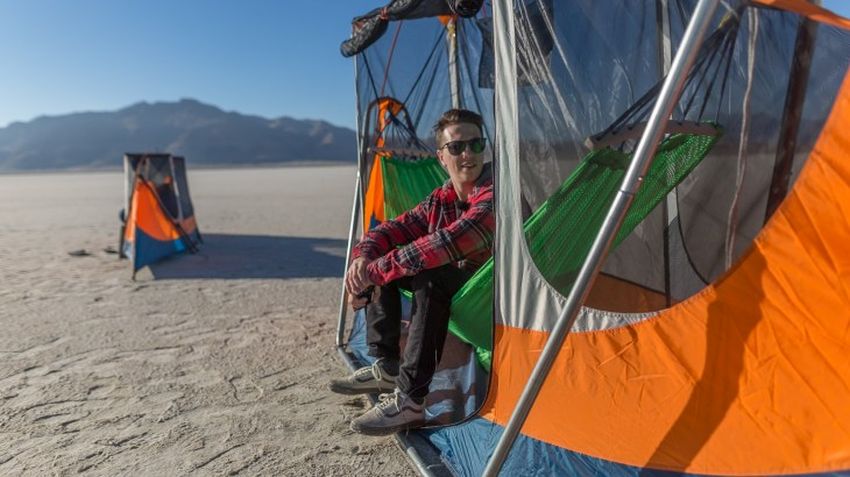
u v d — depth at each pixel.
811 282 1.76
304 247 9.78
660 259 2.24
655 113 1.60
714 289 1.96
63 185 47.16
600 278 2.19
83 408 3.41
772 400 1.80
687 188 2.19
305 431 3.08
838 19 1.55
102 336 4.80
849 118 1.71
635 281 2.23
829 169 1.75
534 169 2.16
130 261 8.39
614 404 2.09
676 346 2.00
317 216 15.33
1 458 2.85
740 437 1.83
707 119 2.08
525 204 2.16
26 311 5.61
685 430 1.94
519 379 2.30
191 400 3.50
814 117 1.80
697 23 1.54
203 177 57.34
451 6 2.75
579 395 2.16
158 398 3.54
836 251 1.72
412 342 2.67
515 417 1.94
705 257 2.08
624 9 2.21
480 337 2.73
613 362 2.11
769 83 1.89
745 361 1.87
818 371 1.74
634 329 2.08
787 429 1.76
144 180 7.83
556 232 2.19
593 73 2.19
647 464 1.97
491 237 2.52
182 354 4.34
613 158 2.16
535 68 2.13
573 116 2.17
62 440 3.02
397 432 2.75
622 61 2.21
